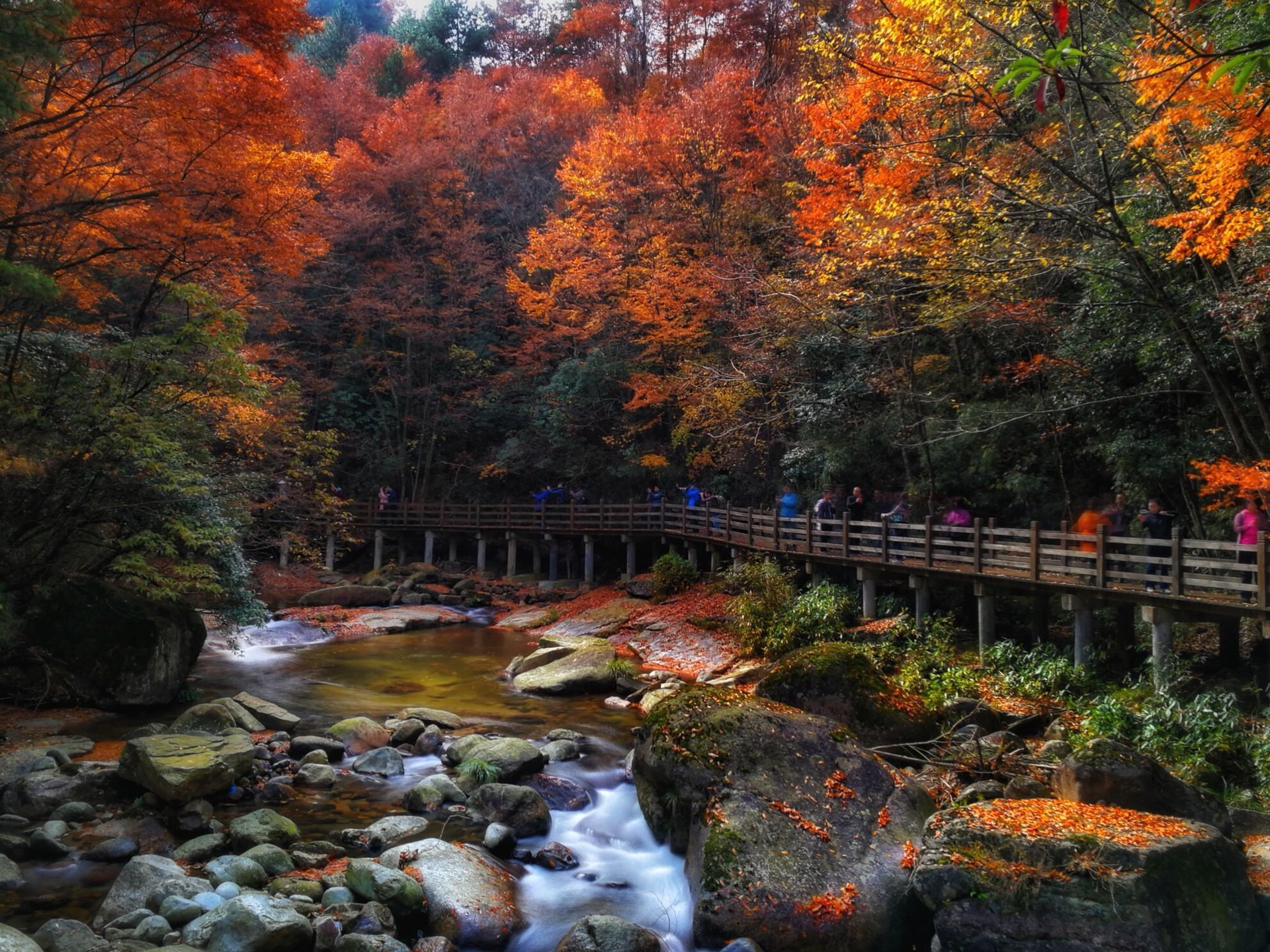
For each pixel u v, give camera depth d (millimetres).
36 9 7910
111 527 12398
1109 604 11648
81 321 16859
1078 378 15562
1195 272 12227
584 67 39656
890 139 14406
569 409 29500
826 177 13812
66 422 10867
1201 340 12461
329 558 29281
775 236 22969
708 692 8336
